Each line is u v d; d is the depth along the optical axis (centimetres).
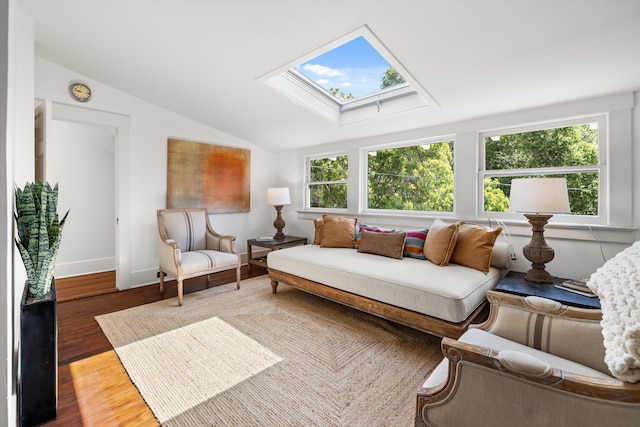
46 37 236
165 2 188
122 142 329
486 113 271
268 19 194
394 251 277
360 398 154
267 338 219
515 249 263
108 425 137
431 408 98
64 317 255
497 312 138
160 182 361
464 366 90
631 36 162
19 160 201
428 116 290
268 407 147
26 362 134
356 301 238
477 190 287
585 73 197
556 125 250
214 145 409
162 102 345
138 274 344
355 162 383
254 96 306
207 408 147
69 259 385
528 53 186
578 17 155
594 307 171
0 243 95
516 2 152
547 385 79
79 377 172
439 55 200
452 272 225
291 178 468
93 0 191
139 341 214
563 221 247
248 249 414
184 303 290
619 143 218
